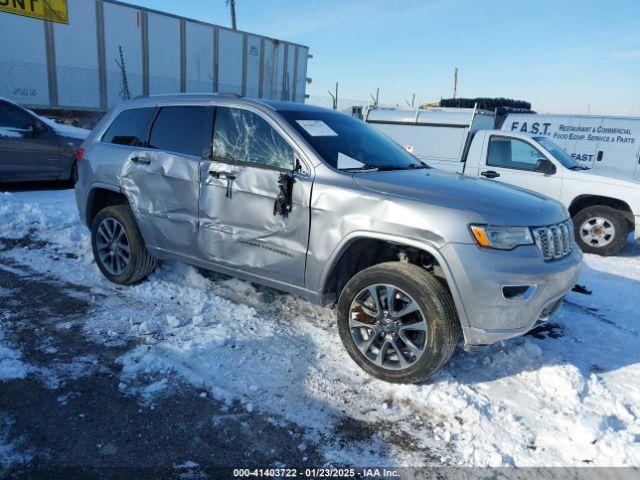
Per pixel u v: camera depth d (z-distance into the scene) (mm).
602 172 7766
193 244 4094
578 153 10148
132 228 4469
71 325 3766
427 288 3053
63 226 6375
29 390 2932
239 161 3840
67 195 8891
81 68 16766
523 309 3059
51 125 9172
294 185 3512
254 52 22531
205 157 4020
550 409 3139
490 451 2691
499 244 3016
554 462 2652
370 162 3832
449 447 2715
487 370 3562
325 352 3631
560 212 3531
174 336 3680
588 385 3430
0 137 8359
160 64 18938
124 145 4598
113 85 17703
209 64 20672
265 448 2604
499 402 3178
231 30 21156
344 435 2750
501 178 8070
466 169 8469
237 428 2738
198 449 2561
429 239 3045
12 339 3504
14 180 8680
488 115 9359
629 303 5281
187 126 4219
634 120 9633
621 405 3219
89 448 2510
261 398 3016
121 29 17547
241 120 3938
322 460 2551
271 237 3643
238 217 3789
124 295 4418
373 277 3254
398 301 3281
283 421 2824
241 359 3428
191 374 3188
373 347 3354
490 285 2963
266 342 3701
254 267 3775
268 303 4426
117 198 4852
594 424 2881
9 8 14695
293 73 25375
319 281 3473
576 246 3682
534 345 3789
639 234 7297
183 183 4086
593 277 6246
